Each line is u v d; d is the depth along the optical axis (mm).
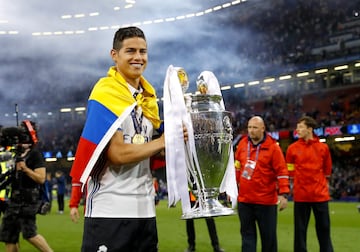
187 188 2549
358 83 33500
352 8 35719
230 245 8484
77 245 8852
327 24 36969
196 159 2629
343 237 9188
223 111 2889
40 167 5664
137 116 2754
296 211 6562
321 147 6508
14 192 5590
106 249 2658
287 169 6203
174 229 11281
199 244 8656
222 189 2861
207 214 2639
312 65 35781
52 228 12016
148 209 2773
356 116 31766
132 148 2566
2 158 5777
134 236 2701
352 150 32469
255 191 6008
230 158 2918
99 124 2559
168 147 2527
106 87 2643
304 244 6508
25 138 5609
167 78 2652
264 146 6059
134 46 2721
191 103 2908
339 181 28734
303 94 36094
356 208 18297
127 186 2721
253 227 6105
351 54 34000
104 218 2686
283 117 35812
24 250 8406
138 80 2830
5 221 5590
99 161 2723
